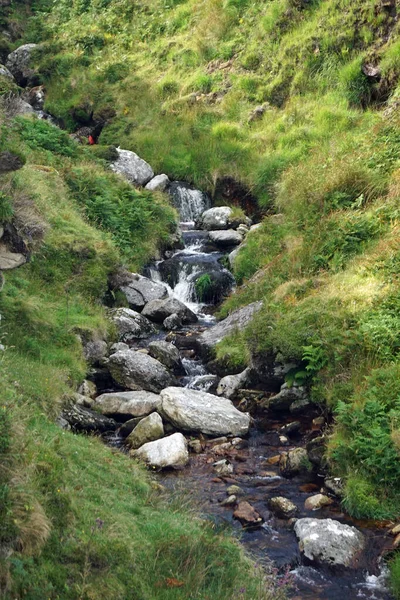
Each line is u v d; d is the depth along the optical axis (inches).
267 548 266.1
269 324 416.5
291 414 386.0
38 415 303.0
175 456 329.4
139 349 457.4
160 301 516.4
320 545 260.1
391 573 248.2
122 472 290.4
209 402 376.2
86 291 489.1
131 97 820.0
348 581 249.8
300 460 327.3
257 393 405.4
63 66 892.6
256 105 766.5
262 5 852.6
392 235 455.5
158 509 265.9
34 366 367.9
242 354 430.9
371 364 359.6
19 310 416.2
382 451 299.4
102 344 446.0
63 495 218.2
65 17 1009.5
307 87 742.5
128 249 565.9
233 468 328.8
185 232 638.5
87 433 351.3
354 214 493.7
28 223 382.3
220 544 241.9
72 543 207.9
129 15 967.6
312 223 517.7
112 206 586.9
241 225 638.5
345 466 310.8
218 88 797.2
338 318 391.5
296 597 240.1
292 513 288.4
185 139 745.0
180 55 856.3
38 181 542.0
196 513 277.6
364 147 577.0
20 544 192.9
